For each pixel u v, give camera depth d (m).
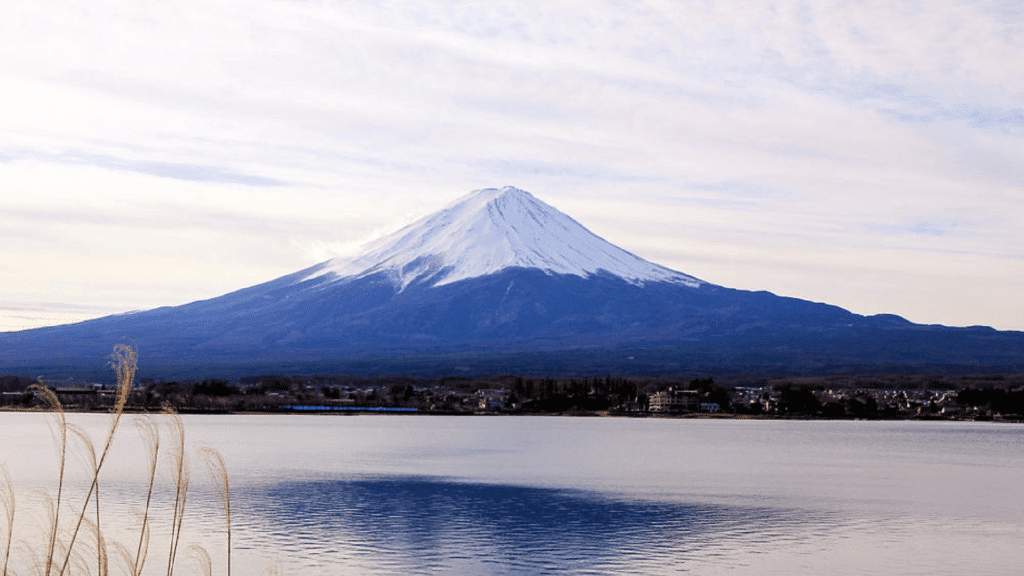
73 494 107.81
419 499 116.56
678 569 75.88
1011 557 80.81
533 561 78.44
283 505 108.12
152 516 94.88
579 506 111.50
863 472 158.62
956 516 105.75
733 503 115.75
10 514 18.11
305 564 75.25
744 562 78.50
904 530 95.75
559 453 193.38
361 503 111.69
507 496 121.00
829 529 95.88
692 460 179.88
